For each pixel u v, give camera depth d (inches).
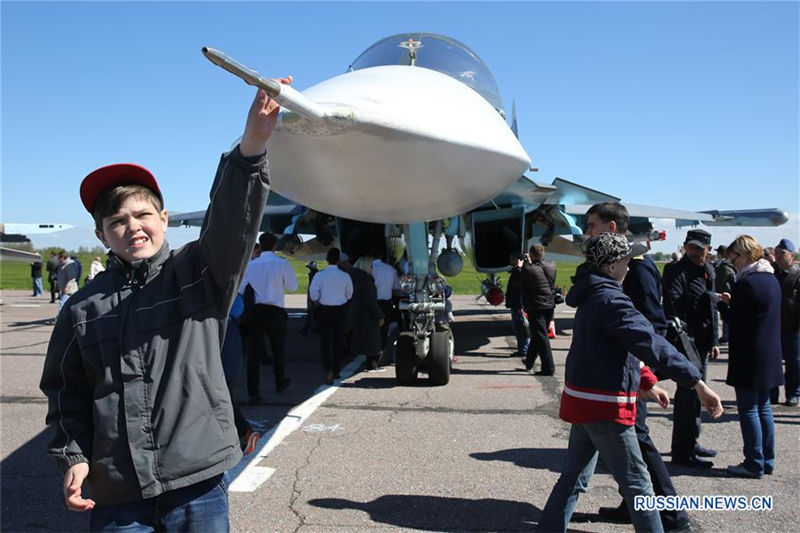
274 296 283.9
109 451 81.7
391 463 195.8
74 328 85.7
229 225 84.7
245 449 113.5
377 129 153.9
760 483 180.5
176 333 86.4
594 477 186.5
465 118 181.5
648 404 284.8
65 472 83.4
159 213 90.9
